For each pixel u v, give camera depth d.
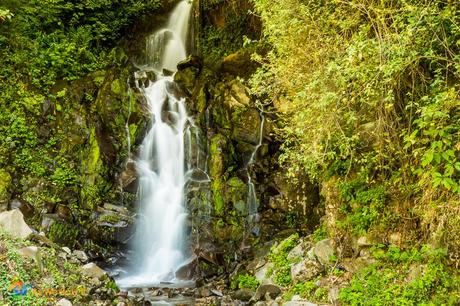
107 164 9.70
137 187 9.90
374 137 5.67
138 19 14.16
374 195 5.71
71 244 8.55
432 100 4.58
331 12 5.54
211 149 10.08
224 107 10.45
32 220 8.38
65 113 10.15
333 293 5.38
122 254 9.16
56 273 6.05
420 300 4.62
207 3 13.74
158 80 11.65
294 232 8.62
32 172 9.24
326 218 6.90
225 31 13.22
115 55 12.69
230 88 10.66
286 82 5.90
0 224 6.54
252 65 10.69
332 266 5.85
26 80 10.37
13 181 8.93
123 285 8.13
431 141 4.70
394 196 5.58
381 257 5.40
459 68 4.26
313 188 8.98
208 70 11.59
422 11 4.11
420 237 5.24
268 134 9.82
